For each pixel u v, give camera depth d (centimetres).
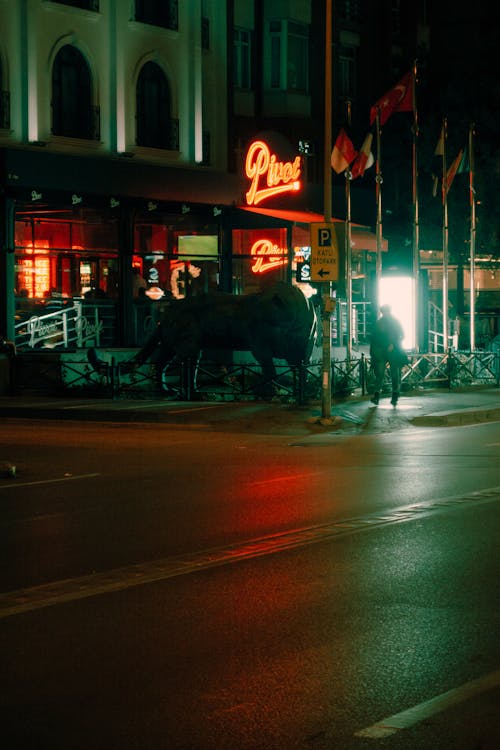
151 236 3300
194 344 2545
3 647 689
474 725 545
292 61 3994
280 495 1289
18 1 2992
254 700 584
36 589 842
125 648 683
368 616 749
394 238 4403
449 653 663
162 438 1961
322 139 4106
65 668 644
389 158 4444
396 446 1822
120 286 3195
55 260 3056
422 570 884
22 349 2903
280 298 2527
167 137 3391
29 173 2911
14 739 534
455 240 4325
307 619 744
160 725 550
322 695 591
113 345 3186
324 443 1881
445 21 4869
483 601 784
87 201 3058
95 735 538
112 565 925
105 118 3209
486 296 4525
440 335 3491
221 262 3441
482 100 4275
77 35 3123
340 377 2653
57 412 2316
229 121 3622
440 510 1163
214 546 997
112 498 1288
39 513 1191
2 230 2878
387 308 2403
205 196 3347
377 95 4494
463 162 3216
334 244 2108
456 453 1706
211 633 714
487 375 3095
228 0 3600
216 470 1528
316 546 985
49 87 3053
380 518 1120
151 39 3312
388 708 570
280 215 3341
